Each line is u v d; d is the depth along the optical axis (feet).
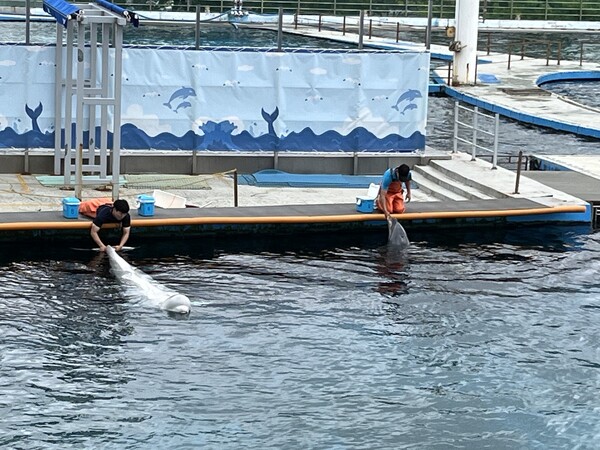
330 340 49.29
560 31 211.41
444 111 116.98
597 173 80.74
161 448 39.32
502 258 62.28
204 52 76.02
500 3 220.84
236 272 58.29
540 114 111.75
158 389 43.83
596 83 148.15
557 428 41.52
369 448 39.73
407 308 53.57
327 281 57.31
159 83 75.92
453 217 66.80
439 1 219.00
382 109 78.89
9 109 74.23
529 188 73.56
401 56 78.28
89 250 60.64
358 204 66.85
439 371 46.32
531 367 46.85
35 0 186.80
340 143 78.89
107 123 70.54
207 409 42.29
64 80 73.92
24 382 43.91
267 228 64.75
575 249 64.54
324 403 43.11
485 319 52.31
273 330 50.24
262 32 185.88
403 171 65.05
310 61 77.41
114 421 41.11
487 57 161.48
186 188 72.90
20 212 63.31
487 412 42.68
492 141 100.63
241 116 77.51
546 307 54.24
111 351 47.16
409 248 63.72
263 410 42.39
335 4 211.82
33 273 56.44
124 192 71.00
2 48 73.26
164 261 59.72
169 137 76.89
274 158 78.48
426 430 41.16
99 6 70.59
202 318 51.31
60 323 49.90
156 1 201.16
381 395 43.98
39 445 39.14
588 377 45.98
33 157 75.00
